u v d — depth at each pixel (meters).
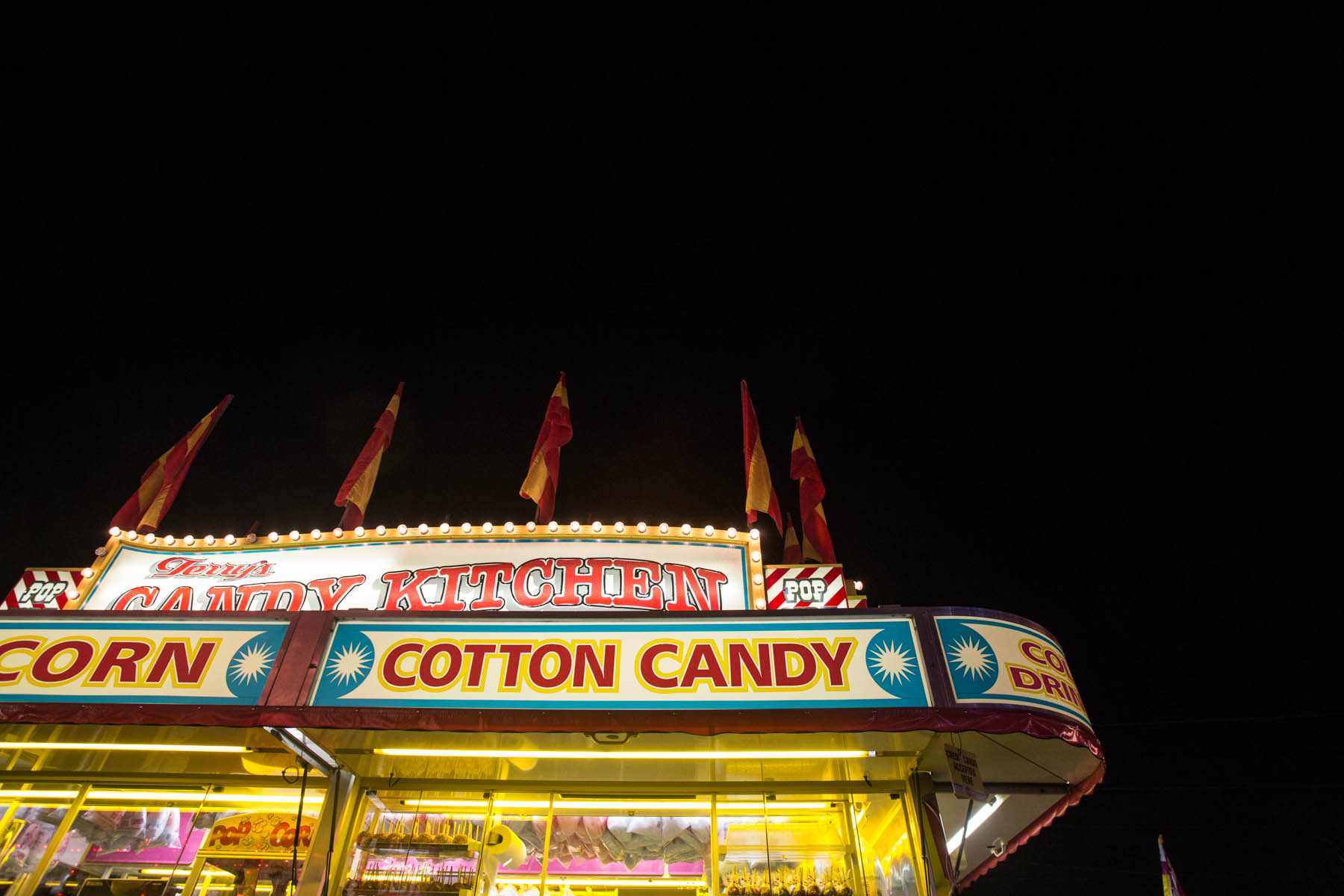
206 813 7.57
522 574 8.61
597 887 7.04
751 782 7.34
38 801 7.57
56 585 8.70
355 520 10.59
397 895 6.68
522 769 7.18
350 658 5.98
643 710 5.64
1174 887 15.18
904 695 5.70
